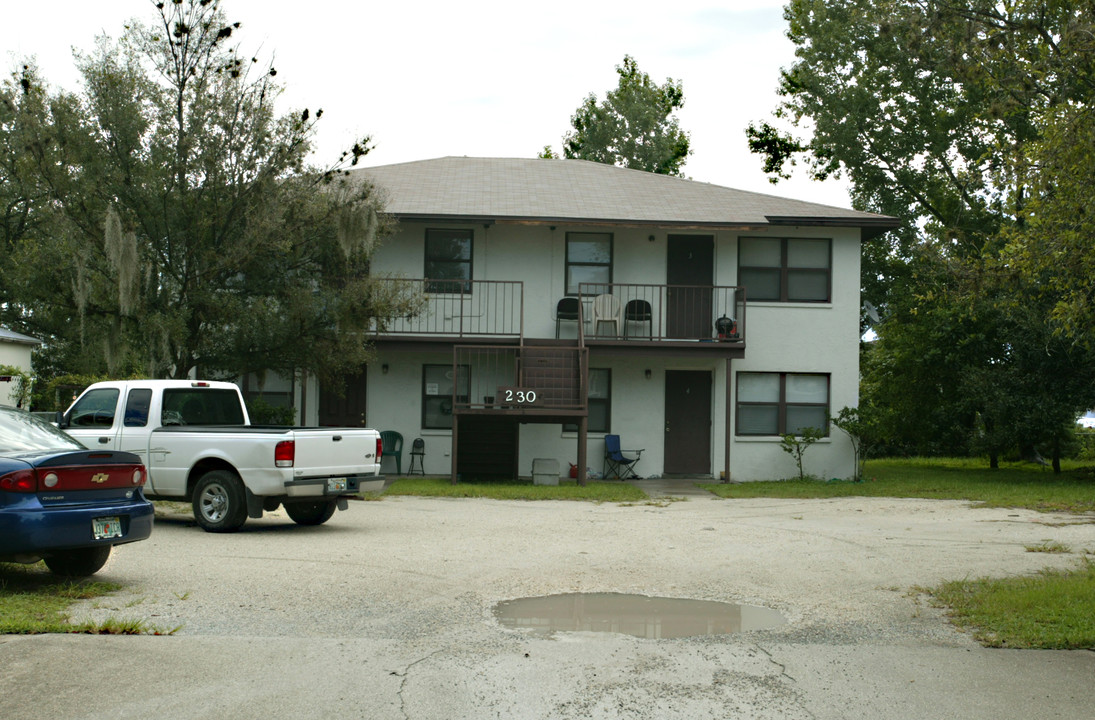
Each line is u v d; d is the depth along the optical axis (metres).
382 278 18.41
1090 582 8.34
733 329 21.23
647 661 6.04
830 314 22.56
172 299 16.75
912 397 27.16
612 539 11.82
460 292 21.98
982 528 13.09
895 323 29.55
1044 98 14.19
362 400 22.30
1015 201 11.38
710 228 21.58
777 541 11.73
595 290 22.38
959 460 32.66
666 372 22.55
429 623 7.01
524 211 21.81
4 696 5.06
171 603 7.43
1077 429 32.56
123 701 5.05
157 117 16.95
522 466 22.19
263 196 16.98
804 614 7.53
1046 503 16.38
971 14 14.30
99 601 7.43
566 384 20.44
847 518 14.38
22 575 8.47
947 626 7.11
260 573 8.81
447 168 25.67
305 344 17.38
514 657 6.09
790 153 38.34
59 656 5.77
